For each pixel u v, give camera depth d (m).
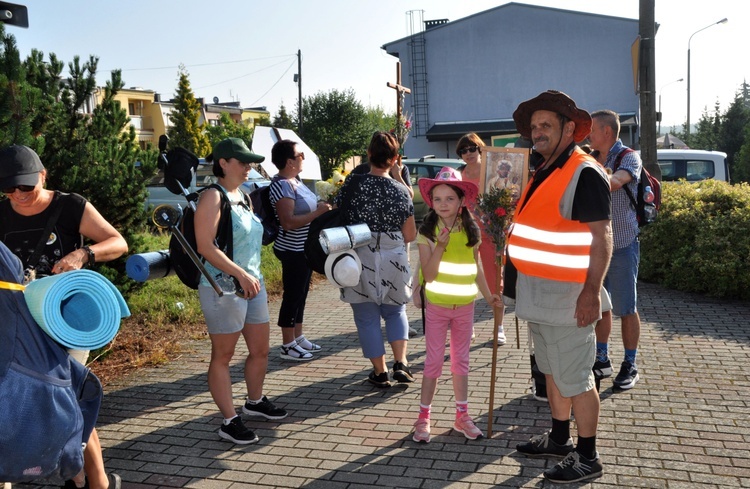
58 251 3.60
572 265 3.67
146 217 6.44
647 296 8.62
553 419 4.10
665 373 5.58
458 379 4.47
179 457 4.30
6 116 5.16
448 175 4.71
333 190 14.45
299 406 5.13
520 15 34.88
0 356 2.77
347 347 6.73
